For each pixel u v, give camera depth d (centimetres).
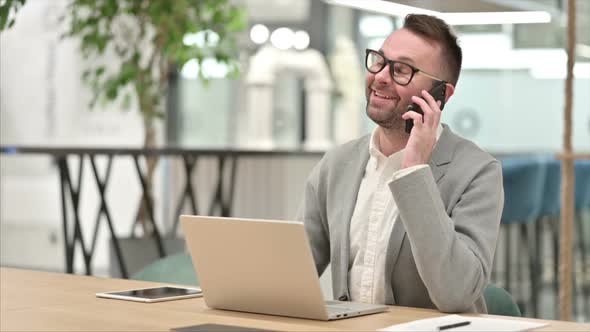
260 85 688
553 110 741
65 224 459
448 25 229
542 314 626
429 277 201
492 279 714
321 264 255
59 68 683
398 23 696
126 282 244
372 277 230
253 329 176
